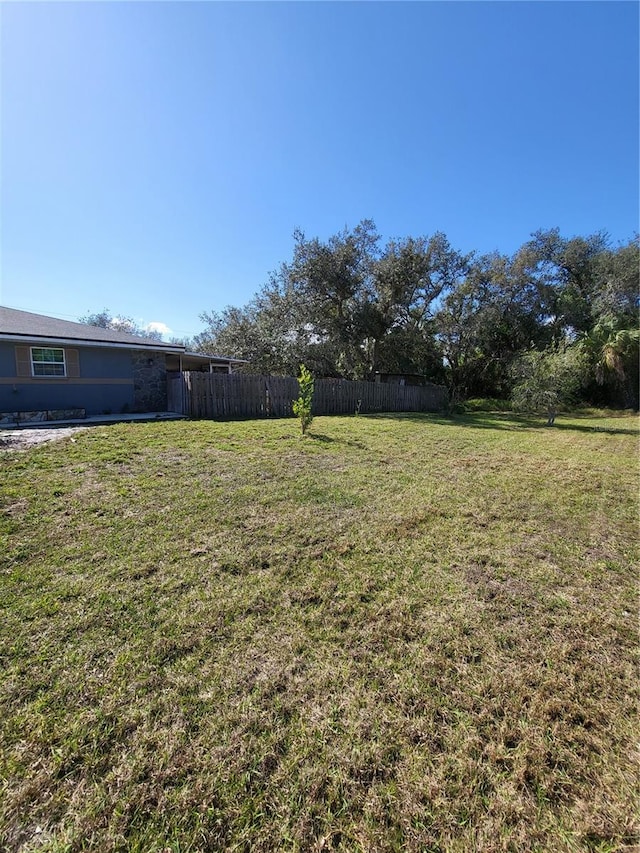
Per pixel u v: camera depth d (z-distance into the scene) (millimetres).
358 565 2713
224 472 4816
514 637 2025
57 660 1745
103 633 1934
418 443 7551
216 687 1631
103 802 1196
